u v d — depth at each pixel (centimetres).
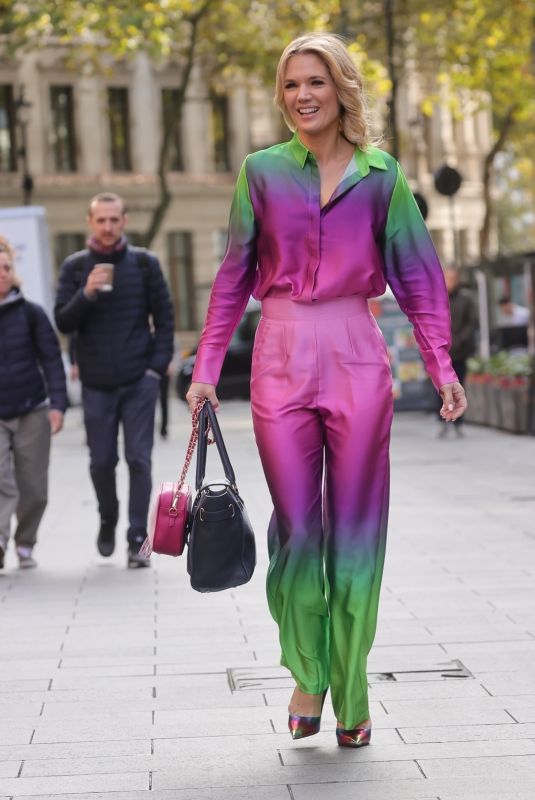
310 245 612
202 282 6356
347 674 620
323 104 602
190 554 614
